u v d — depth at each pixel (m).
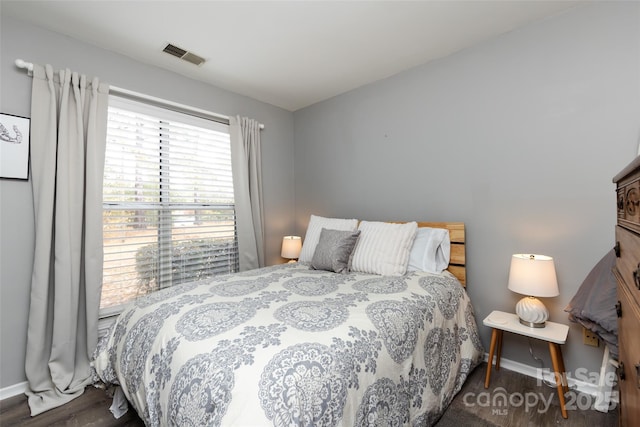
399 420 1.24
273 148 3.35
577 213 1.80
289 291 1.69
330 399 0.98
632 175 0.79
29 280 1.86
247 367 0.96
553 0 1.75
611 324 1.43
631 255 0.80
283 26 1.96
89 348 1.99
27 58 1.84
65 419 1.61
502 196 2.09
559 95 1.86
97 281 2.03
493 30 2.04
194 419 0.91
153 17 1.84
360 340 1.18
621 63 1.67
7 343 1.80
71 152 1.95
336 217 3.15
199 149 2.73
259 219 3.07
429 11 1.83
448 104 2.34
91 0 1.68
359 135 2.93
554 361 1.64
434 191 2.43
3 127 1.76
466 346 1.88
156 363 1.15
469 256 2.25
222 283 1.85
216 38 2.08
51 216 1.85
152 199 2.43
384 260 2.14
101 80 2.14
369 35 2.07
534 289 1.70
